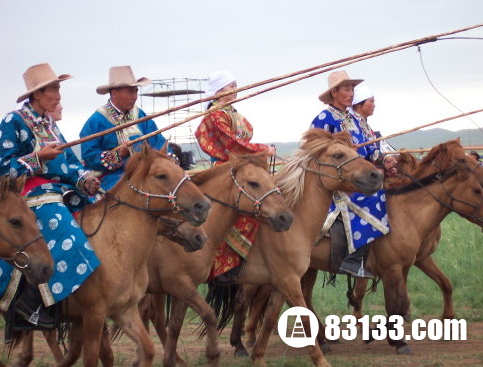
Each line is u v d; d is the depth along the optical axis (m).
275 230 7.22
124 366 8.18
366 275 8.84
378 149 9.15
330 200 7.91
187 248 6.86
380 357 8.50
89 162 7.56
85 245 6.27
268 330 7.94
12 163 6.44
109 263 6.32
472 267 12.71
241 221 7.81
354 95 9.59
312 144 7.91
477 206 8.91
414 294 11.92
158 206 6.39
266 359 8.43
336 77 8.98
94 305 6.30
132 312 6.55
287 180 7.87
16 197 5.89
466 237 14.47
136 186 6.42
